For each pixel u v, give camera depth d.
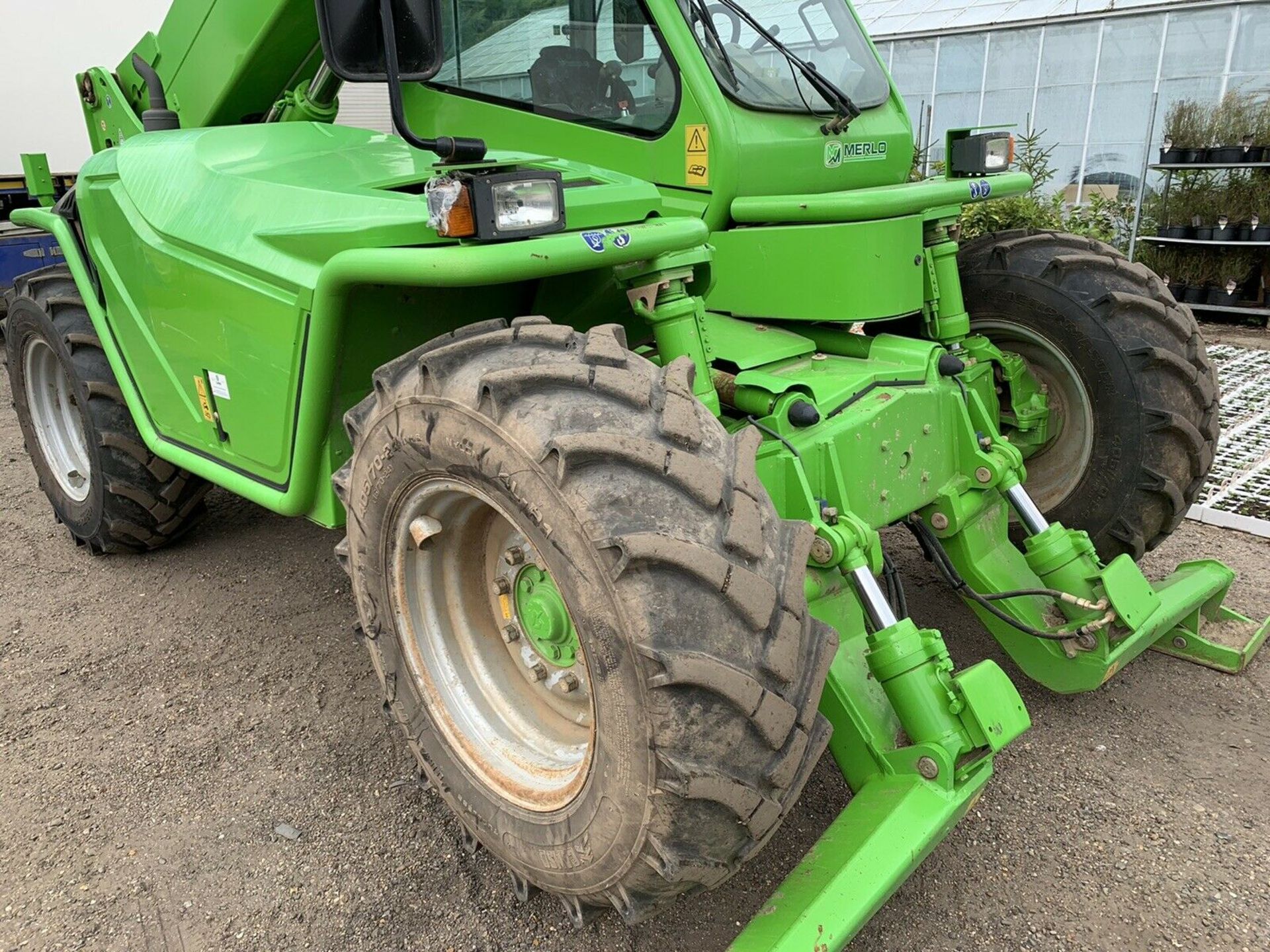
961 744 1.84
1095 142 9.35
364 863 2.21
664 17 2.53
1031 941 1.95
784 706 1.56
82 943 2.00
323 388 2.15
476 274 1.70
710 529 1.54
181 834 2.30
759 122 2.66
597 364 1.68
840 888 1.66
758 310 2.63
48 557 3.86
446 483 1.82
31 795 2.44
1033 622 2.45
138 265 2.71
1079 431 2.93
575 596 1.54
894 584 2.30
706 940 1.98
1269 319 7.44
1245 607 3.16
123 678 2.96
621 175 2.31
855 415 2.25
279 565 3.73
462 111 3.00
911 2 10.75
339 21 1.57
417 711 2.12
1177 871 2.12
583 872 1.74
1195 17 8.38
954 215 2.78
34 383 3.75
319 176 2.30
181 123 3.34
